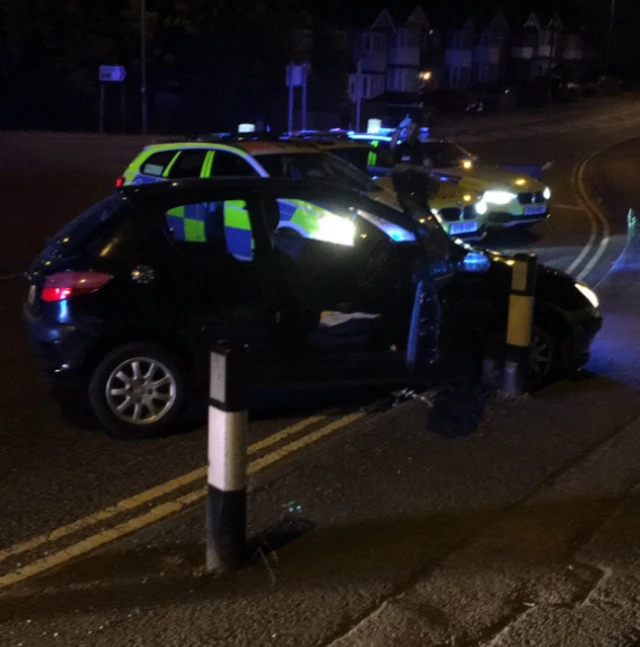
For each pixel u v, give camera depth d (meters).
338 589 3.96
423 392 6.69
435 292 6.20
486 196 13.85
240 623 3.68
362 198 6.22
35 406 6.39
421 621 3.69
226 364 3.90
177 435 5.89
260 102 46.00
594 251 13.71
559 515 4.71
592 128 48.66
